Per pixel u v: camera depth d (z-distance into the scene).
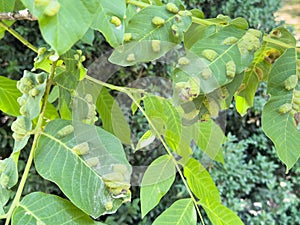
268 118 0.28
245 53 0.25
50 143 0.24
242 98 0.35
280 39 0.29
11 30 0.30
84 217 0.24
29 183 0.94
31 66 0.99
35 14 0.15
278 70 0.28
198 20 0.28
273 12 1.17
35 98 0.25
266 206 1.18
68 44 0.16
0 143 0.98
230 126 1.18
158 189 0.29
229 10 1.13
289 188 1.18
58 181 0.23
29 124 0.25
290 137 0.28
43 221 0.23
